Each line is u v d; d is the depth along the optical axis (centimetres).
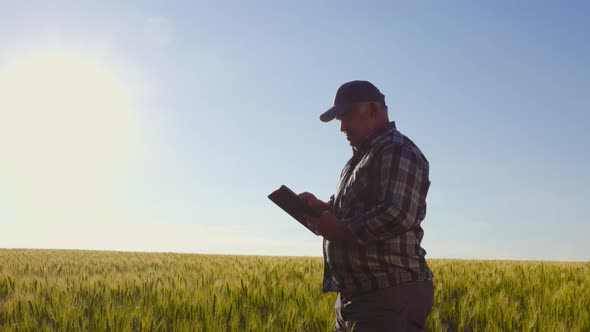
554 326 543
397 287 295
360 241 286
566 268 1138
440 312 632
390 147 293
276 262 1412
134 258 1758
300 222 321
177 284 783
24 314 577
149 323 524
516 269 1076
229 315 575
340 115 321
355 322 305
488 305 632
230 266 1248
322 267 1180
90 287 789
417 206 285
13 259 1636
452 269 1093
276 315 556
